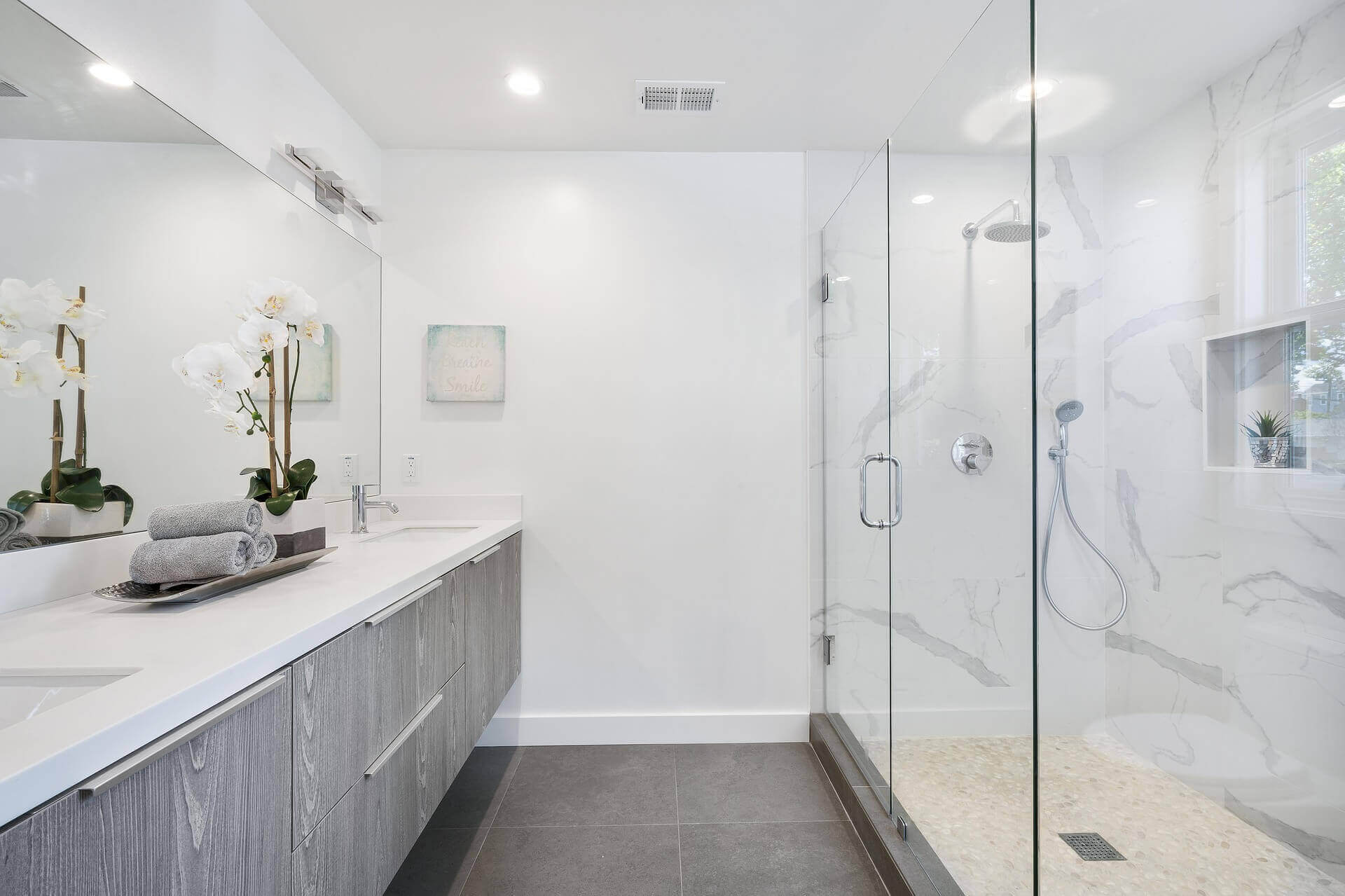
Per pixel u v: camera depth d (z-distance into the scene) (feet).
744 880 5.64
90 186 4.05
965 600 4.46
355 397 7.77
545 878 5.65
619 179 8.53
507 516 8.42
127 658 2.83
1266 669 3.41
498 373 8.44
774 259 8.54
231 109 5.59
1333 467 3.32
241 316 4.88
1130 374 3.63
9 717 2.63
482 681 6.57
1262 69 3.49
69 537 3.92
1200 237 3.57
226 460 5.33
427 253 8.52
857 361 7.04
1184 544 3.54
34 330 3.68
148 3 4.68
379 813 4.16
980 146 4.20
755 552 8.55
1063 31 3.62
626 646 8.55
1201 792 3.44
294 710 3.22
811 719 8.46
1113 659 3.60
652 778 7.49
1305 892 3.29
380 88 7.18
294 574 4.68
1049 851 3.61
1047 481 3.68
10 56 3.54
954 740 4.63
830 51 6.59
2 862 1.79
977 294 4.24
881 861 5.66
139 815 2.26
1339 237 3.33
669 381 8.54
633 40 6.40
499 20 6.09
